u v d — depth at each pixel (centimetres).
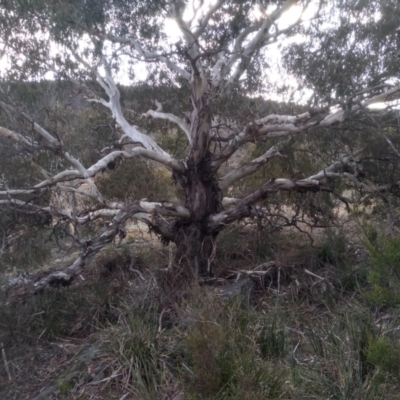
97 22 979
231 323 699
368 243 576
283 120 972
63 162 1029
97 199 1070
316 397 584
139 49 1042
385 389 566
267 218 1216
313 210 1185
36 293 869
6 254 945
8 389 715
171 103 1345
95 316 900
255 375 576
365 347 621
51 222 1020
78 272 912
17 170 993
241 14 1119
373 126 966
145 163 1399
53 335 853
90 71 1170
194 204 1040
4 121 926
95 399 652
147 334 721
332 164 1106
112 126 1218
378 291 537
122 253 1152
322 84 971
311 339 718
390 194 1055
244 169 1097
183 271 992
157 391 639
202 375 568
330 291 913
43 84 1020
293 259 1102
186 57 1002
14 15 952
